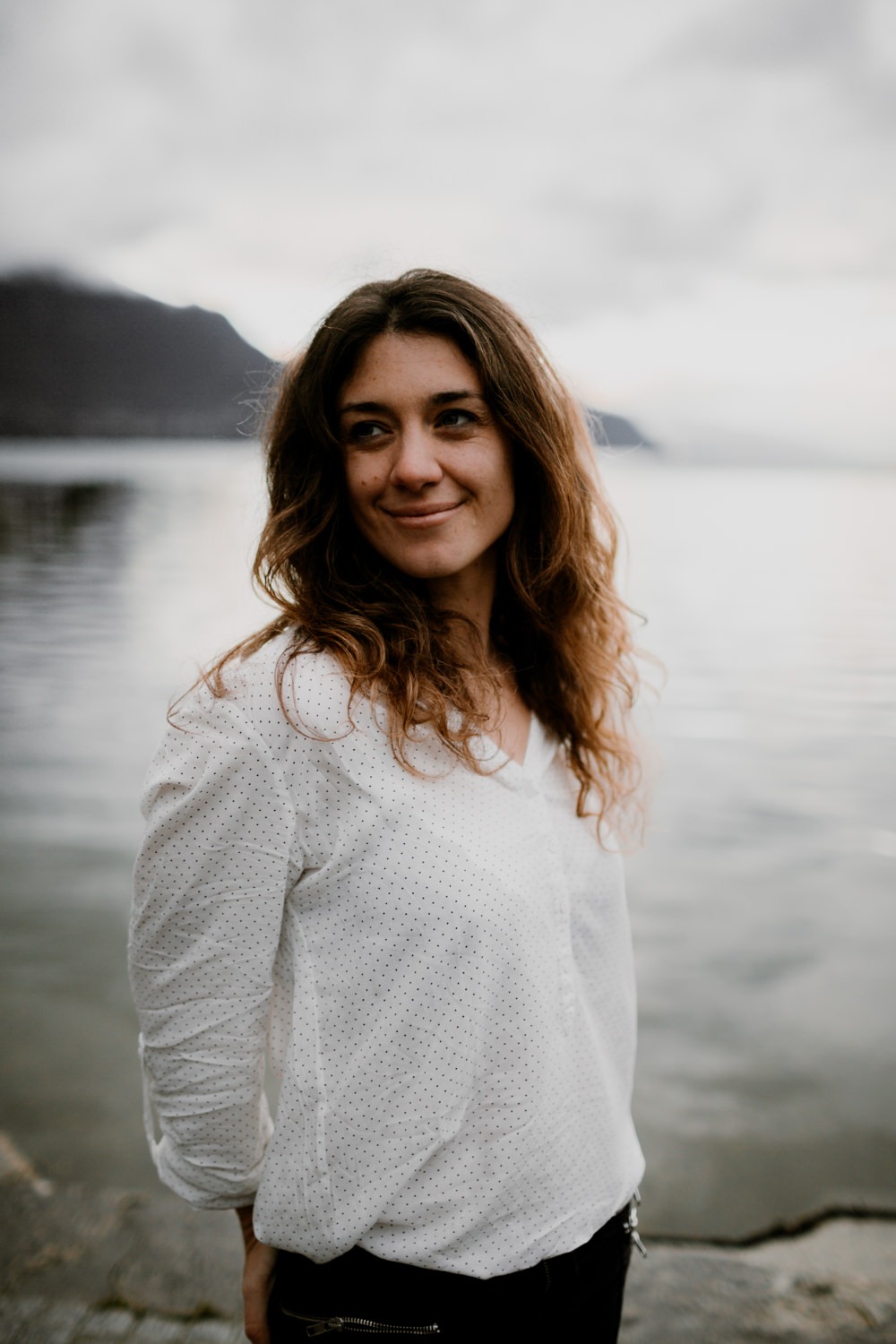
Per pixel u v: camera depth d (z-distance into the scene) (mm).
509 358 1179
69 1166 3566
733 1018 4961
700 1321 2129
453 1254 1077
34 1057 4477
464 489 1178
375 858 1041
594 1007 1245
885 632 18688
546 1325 1140
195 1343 2035
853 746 10922
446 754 1121
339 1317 1096
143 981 1104
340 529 1211
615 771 1459
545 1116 1106
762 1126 3941
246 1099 1121
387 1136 1058
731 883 7012
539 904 1117
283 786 1038
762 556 33438
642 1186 3496
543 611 1373
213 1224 2443
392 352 1137
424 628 1163
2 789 9242
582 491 1402
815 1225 2561
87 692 13367
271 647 1103
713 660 15789
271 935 1076
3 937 6020
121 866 7379
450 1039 1053
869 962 5684
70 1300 2162
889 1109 4074
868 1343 2072
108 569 26969
